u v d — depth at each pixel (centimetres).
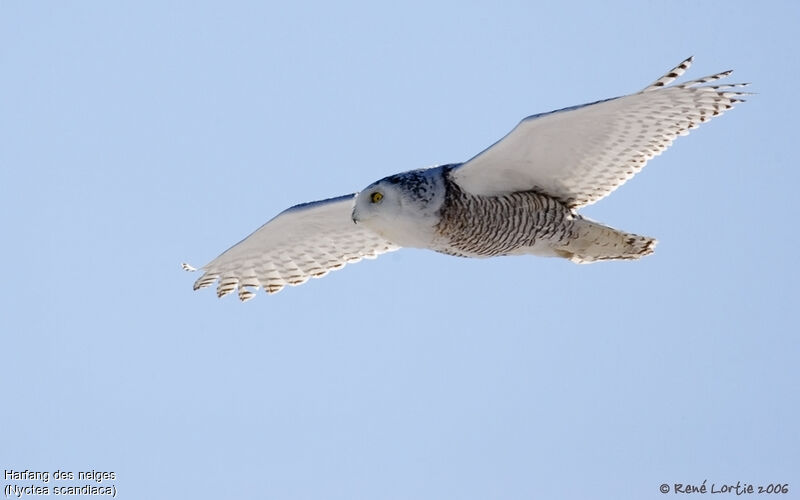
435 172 1341
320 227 1488
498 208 1362
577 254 1446
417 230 1336
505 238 1390
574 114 1257
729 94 1278
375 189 1335
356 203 1341
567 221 1400
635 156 1348
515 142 1284
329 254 1527
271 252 1527
